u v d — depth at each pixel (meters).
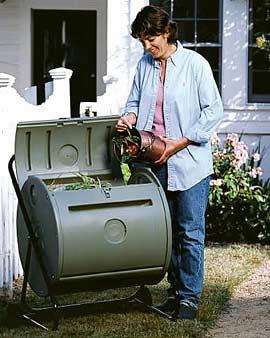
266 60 11.59
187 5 11.69
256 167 11.16
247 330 6.20
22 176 6.25
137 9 11.40
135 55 11.41
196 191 6.18
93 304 6.46
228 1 11.55
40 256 5.91
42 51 13.39
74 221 5.70
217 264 8.52
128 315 6.42
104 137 6.48
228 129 11.59
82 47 13.62
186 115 6.18
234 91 11.59
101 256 5.78
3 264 7.13
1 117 7.08
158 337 5.89
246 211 9.73
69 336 5.94
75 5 13.12
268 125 11.53
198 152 6.18
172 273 6.41
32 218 6.01
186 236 6.20
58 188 6.19
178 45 6.27
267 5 11.40
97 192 5.82
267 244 9.69
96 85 13.35
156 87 6.26
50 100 8.52
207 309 6.56
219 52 11.65
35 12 13.32
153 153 6.05
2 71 13.03
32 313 6.27
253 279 7.90
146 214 5.89
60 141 6.37
